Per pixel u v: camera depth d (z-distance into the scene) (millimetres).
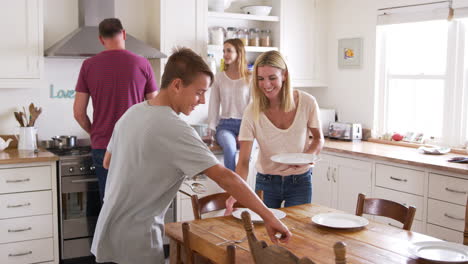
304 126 2865
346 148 4344
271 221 1764
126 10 4535
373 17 4695
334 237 2205
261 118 2820
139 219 1847
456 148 4152
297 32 4941
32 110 4000
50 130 4301
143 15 4609
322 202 4605
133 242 1849
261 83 2689
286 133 2840
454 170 3422
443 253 1992
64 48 3762
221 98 4289
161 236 1920
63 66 4301
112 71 3352
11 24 3793
